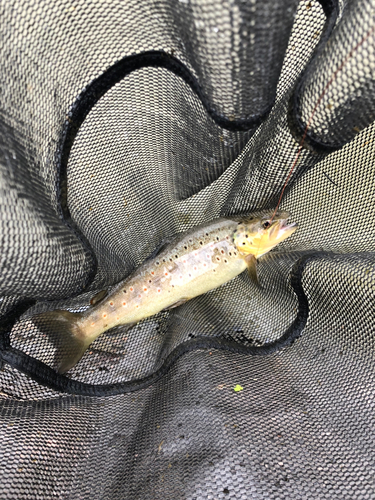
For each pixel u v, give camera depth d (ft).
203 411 0.69
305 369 0.77
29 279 0.63
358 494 0.57
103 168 0.77
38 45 0.56
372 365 0.71
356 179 0.82
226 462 0.59
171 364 0.84
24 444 0.67
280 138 0.69
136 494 0.61
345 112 0.58
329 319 0.80
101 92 0.65
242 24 0.46
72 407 0.78
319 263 0.81
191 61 0.56
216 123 0.64
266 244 0.93
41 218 0.63
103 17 0.55
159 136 0.76
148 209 0.94
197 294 0.96
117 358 0.92
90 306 0.89
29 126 0.61
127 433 0.73
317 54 0.58
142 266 0.92
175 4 0.48
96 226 0.84
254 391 0.72
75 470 0.67
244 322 0.91
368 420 0.66
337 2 0.55
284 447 0.62
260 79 0.54
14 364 0.77
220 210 1.00
